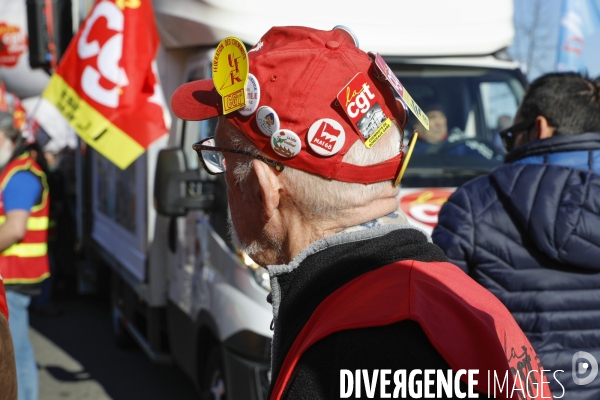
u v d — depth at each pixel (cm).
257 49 142
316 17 411
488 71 447
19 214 407
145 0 446
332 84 131
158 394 589
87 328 809
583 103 223
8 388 149
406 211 373
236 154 142
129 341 714
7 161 419
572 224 203
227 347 383
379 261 127
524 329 210
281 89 132
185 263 466
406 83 432
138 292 568
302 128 131
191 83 156
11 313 415
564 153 221
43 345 737
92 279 835
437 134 425
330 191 132
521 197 210
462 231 216
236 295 377
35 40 535
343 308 119
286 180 135
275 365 130
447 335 114
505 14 466
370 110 133
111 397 582
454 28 438
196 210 414
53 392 592
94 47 445
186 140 458
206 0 420
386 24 424
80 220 892
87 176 852
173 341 504
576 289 209
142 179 553
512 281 211
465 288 130
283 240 139
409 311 114
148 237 528
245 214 145
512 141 240
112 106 441
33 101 1224
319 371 113
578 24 580
